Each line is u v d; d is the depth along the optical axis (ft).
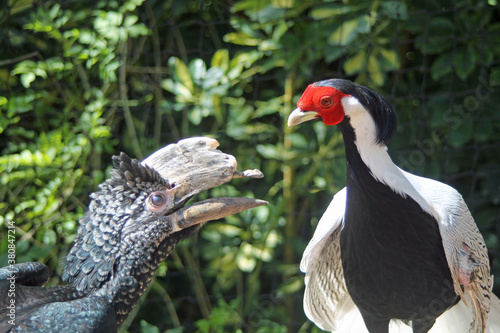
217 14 22.61
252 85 22.90
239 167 21.71
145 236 11.09
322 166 21.07
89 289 11.09
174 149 11.61
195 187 11.30
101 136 20.13
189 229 11.68
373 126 11.66
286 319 22.29
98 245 11.10
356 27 19.81
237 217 21.54
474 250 12.44
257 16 20.51
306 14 21.94
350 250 12.80
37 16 20.40
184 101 20.49
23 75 19.67
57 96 22.00
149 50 22.72
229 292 23.20
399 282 12.65
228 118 21.44
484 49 20.53
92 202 11.39
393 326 14.93
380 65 20.62
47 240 19.49
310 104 11.68
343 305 15.06
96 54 19.89
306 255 13.73
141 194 11.22
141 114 22.22
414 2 21.24
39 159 19.54
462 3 20.71
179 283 23.02
